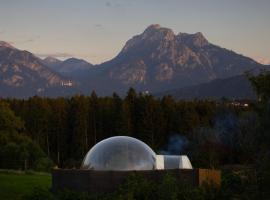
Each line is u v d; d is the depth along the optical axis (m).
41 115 96.44
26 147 62.31
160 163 23.19
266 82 21.39
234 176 23.12
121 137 23.41
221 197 21.36
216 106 95.81
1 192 30.94
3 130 69.19
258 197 20.61
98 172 21.30
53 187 21.78
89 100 100.50
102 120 97.06
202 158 63.19
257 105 21.44
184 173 21.36
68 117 96.44
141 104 93.44
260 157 21.25
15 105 102.12
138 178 20.89
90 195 20.62
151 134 91.38
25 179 39.62
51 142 97.19
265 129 21.12
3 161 60.81
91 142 97.06
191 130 83.94
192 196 20.02
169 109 93.75
